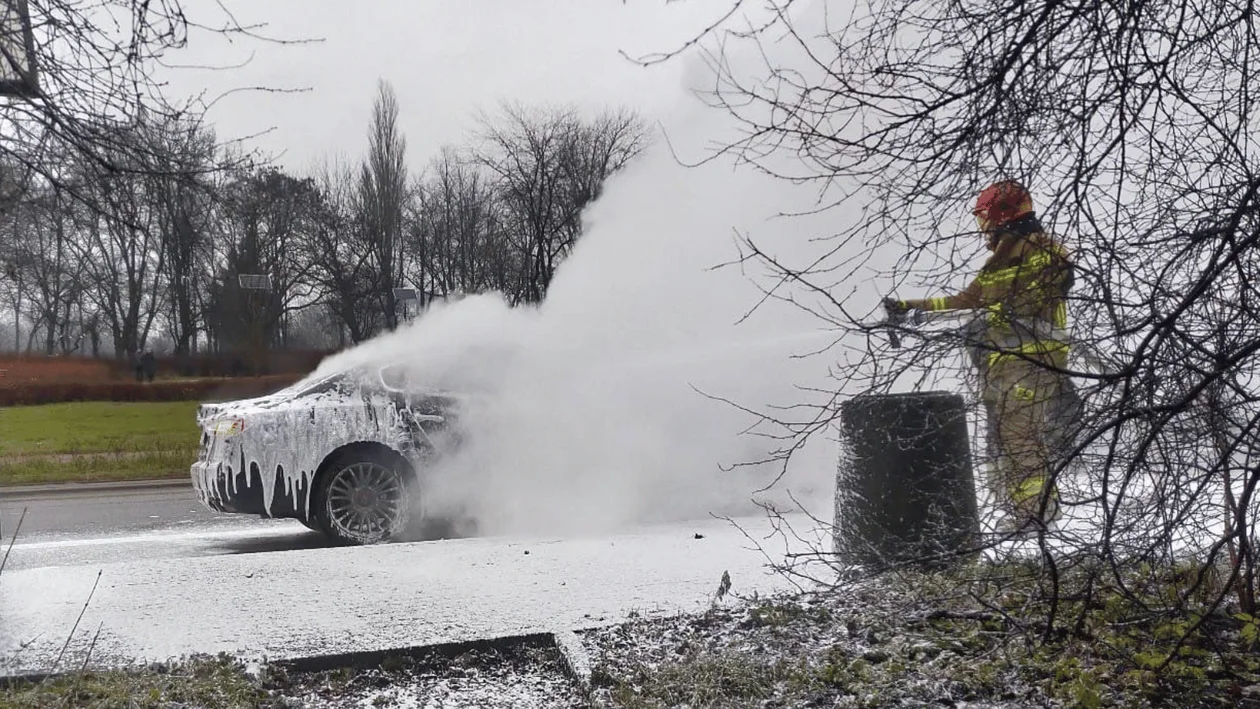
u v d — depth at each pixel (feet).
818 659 12.50
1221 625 12.32
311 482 25.63
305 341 107.14
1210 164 11.04
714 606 14.88
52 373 75.41
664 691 11.71
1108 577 12.41
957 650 12.45
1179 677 11.32
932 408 14.14
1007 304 10.76
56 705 11.27
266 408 25.80
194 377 83.61
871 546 13.39
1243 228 9.96
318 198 110.42
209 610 15.24
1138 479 10.37
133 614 15.06
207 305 84.99
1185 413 10.11
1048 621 11.44
